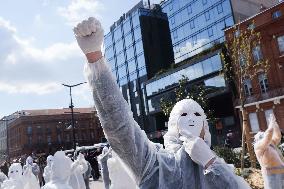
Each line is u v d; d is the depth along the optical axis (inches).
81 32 63.6
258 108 1405.0
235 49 708.7
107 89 65.1
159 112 1979.6
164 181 73.3
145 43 2370.8
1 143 3959.2
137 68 2417.6
